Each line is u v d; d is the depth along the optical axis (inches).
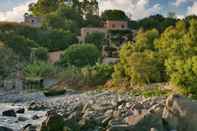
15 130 1453.0
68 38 7519.7
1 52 6102.4
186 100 1112.2
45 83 5142.7
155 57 3777.1
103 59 6348.4
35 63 6117.1
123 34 7573.8
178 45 3186.5
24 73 5743.1
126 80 4077.3
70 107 2399.1
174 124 1082.7
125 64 4052.7
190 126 1063.6
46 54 6653.5
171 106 1104.2
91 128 1279.5
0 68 5762.8
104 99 2817.4
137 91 3400.6
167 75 3612.2
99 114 1524.4
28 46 6840.6
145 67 3745.1
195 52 3105.3
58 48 7367.1
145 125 1088.2
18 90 4877.0
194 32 3255.4
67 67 6003.9
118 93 3405.5
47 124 1261.1
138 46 4192.9
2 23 7736.2
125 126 1094.4
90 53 6274.6
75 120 1344.7
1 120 1828.2
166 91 2940.5
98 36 7421.3
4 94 4362.7
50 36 7509.8
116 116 1393.9
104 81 4685.0
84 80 4785.9
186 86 2608.3
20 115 2103.8
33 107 2640.3
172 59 3085.6
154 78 3737.7
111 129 1093.1
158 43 3865.7
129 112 1451.8
